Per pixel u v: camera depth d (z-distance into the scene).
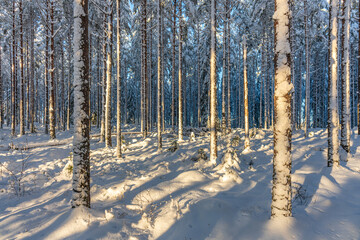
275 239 3.59
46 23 18.47
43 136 19.30
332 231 3.81
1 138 18.41
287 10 4.12
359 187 6.04
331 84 8.35
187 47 30.27
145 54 19.55
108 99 13.54
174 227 4.13
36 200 5.80
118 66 10.94
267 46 24.27
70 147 14.52
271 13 20.11
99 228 4.00
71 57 28.53
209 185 6.53
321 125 34.84
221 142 15.35
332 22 8.45
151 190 6.14
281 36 4.14
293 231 3.75
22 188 6.79
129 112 39.09
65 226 4.01
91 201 5.55
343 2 9.91
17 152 12.71
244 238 3.68
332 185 6.18
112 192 5.86
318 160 9.62
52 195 6.13
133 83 39.81
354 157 9.84
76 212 4.37
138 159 10.91
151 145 14.95
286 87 4.06
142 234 3.96
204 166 9.09
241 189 6.16
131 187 6.57
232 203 4.88
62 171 8.30
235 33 28.52
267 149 12.45
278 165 4.13
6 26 23.88
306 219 4.16
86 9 4.88
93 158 11.12
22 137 18.00
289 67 4.11
